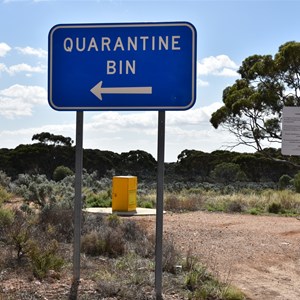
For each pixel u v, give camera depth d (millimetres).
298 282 6848
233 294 5586
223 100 29922
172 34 5117
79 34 5246
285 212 16547
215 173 39031
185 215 14430
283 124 6016
